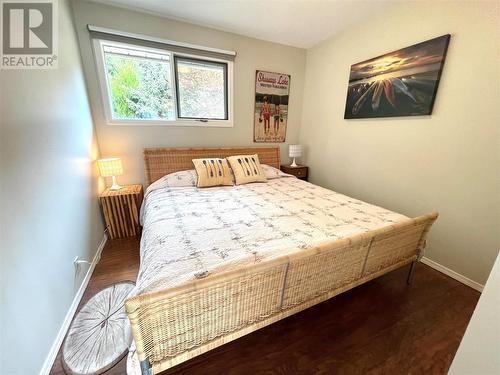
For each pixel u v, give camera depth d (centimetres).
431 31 191
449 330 139
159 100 270
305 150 365
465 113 175
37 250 111
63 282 137
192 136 294
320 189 257
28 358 97
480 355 68
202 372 111
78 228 169
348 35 271
